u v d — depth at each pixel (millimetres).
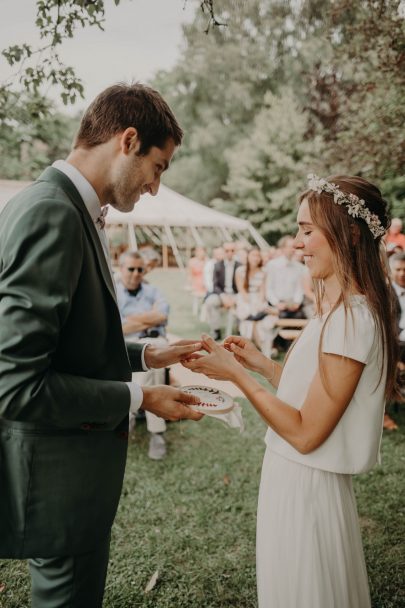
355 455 1311
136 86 1365
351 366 1233
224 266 8109
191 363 1464
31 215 1097
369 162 7887
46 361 1092
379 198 1388
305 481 1381
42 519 1285
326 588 1362
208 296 8219
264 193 22781
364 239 1352
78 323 1237
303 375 1358
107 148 1322
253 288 6973
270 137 21906
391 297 1375
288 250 6848
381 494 3117
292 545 1390
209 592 2230
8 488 1287
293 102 22312
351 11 7293
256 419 4516
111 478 1377
